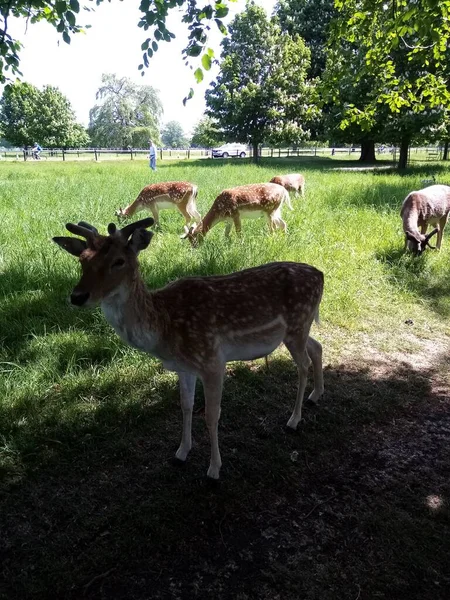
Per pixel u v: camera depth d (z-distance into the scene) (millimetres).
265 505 3025
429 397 4238
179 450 3318
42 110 44938
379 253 7543
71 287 5633
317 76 33531
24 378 4004
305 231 8289
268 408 3982
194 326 2980
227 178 16047
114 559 2602
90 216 9344
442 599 2428
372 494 3131
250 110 29453
